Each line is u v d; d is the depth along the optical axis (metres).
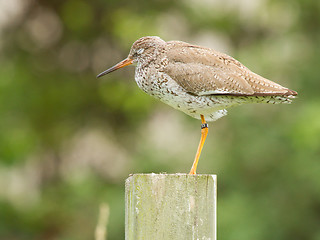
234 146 14.16
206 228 5.34
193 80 7.34
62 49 17.23
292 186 13.70
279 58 14.69
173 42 7.83
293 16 15.32
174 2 16.47
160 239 5.32
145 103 15.69
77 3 16.69
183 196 5.35
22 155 15.60
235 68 7.39
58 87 16.86
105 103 16.83
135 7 16.50
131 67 16.64
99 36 16.95
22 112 16.69
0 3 16.97
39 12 17.16
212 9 16.39
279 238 13.38
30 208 15.60
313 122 13.19
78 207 14.89
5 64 16.94
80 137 17.06
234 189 13.95
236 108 14.35
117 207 14.12
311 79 14.41
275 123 14.16
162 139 16.11
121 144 16.80
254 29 16.39
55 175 16.94
